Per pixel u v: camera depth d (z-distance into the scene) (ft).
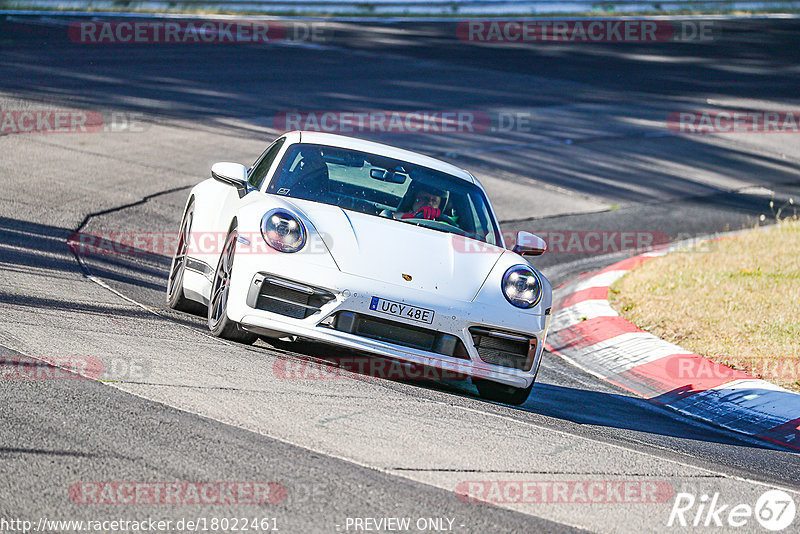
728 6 525.34
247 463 44.16
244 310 63.87
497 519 42.11
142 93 214.69
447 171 81.20
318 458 46.26
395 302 63.26
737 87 357.61
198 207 80.48
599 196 193.36
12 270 80.59
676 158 243.81
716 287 117.80
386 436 51.49
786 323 100.63
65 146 156.15
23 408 46.91
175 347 63.77
